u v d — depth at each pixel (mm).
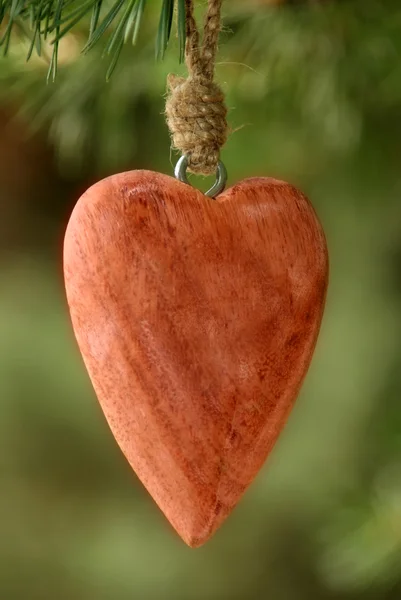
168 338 673
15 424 1380
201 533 688
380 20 812
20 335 1368
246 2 808
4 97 856
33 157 1330
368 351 1253
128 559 1382
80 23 783
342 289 1239
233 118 879
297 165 957
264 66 836
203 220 673
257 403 681
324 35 820
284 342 680
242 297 674
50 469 1396
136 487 1402
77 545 1400
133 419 682
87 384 1381
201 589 1375
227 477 685
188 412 677
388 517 908
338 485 1217
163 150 904
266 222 676
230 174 932
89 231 674
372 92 869
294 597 1365
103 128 872
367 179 983
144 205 672
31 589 1384
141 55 809
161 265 671
